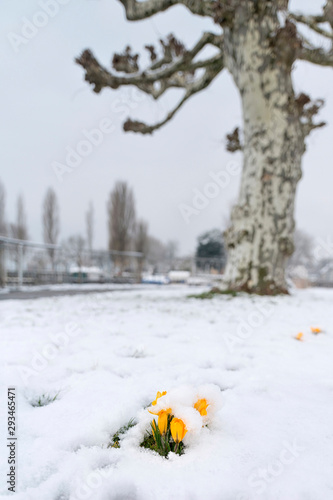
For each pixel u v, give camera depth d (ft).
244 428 3.22
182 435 2.65
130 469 2.52
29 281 31.76
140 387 4.30
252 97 18.01
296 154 18.54
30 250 31.30
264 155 18.03
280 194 18.06
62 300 17.21
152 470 2.51
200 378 4.73
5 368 5.25
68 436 3.02
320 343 7.25
